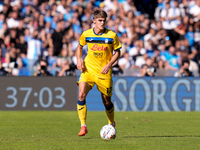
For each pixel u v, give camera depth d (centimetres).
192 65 5303
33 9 5881
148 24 5931
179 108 4522
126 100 4456
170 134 2545
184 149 1847
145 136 2412
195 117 3828
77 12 5891
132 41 5481
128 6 6203
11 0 5834
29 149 1816
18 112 4197
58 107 4391
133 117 3775
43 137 2348
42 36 5447
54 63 5066
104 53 2206
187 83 4531
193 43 5891
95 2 6188
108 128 2158
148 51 5500
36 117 3722
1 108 4341
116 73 4478
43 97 4375
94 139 2217
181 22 5962
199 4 6053
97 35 2194
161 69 4525
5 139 2233
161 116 3897
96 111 4381
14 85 4350
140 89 4475
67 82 4397
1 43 5416
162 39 5750
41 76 4375
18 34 5466
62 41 5475
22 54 5141
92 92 4447
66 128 2889
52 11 5897
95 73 2223
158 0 6200
